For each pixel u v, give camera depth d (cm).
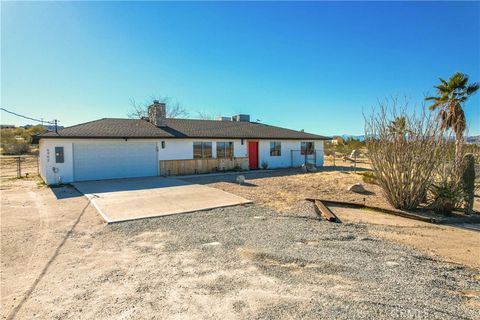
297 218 706
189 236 566
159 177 1564
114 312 302
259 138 1981
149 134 1594
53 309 310
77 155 1398
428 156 768
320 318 286
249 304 315
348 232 601
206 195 1009
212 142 1836
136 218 698
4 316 298
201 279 379
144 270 409
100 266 424
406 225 672
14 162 2356
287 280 376
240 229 612
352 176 1592
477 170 897
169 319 289
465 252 496
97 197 973
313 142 2339
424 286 360
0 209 811
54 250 491
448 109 855
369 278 382
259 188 1176
